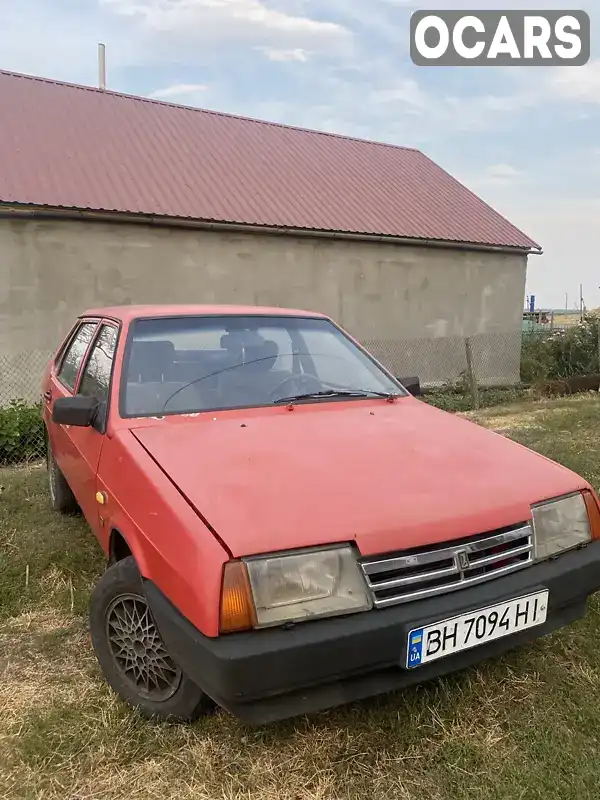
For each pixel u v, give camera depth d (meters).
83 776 2.13
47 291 9.33
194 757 2.19
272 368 3.33
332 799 2.03
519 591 2.20
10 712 2.45
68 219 9.30
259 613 1.89
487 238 14.32
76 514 4.63
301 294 11.95
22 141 10.42
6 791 2.07
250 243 11.20
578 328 14.84
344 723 2.36
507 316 15.16
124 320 3.34
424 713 2.40
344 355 3.67
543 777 2.10
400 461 2.51
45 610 3.27
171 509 2.14
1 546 4.02
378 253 12.91
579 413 9.07
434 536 2.10
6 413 7.10
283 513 2.07
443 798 2.03
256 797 2.04
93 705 2.48
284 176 13.25
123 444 2.62
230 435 2.69
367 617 1.97
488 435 2.98
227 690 1.81
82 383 3.65
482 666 2.72
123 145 11.66
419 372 13.76
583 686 2.60
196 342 3.31
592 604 3.25
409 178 15.85
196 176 11.69
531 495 2.39
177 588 2.00
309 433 2.76
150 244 10.15
